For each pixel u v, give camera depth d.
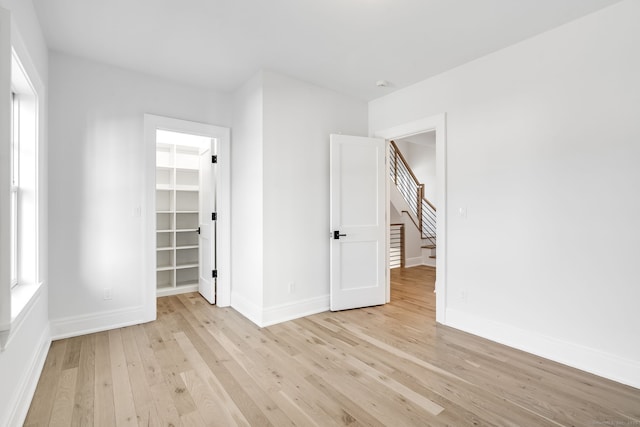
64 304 2.83
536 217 2.55
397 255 6.66
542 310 2.52
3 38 1.43
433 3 2.18
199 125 3.59
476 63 2.96
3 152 1.42
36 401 1.89
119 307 3.11
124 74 3.15
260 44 2.73
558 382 2.13
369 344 2.72
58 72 2.81
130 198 3.16
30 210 2.29
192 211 4.64
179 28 2.49
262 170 3.17
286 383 2.11
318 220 3.61
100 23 2.41
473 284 2.97
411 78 3.39
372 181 3.82
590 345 2.27
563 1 2.14
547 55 2.50
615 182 2.18
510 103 2.71
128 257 3.15
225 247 3.78
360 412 1.81
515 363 2.39
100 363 2.37
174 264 4.45
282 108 3.30
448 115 3.19
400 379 2.16
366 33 2.56
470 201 3.00
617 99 2.16
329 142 3.69
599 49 2.24
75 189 2.89
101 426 1.69
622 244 2.14
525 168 2.61
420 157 8.54
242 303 3.56
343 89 3.69
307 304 3.50
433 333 2.97
